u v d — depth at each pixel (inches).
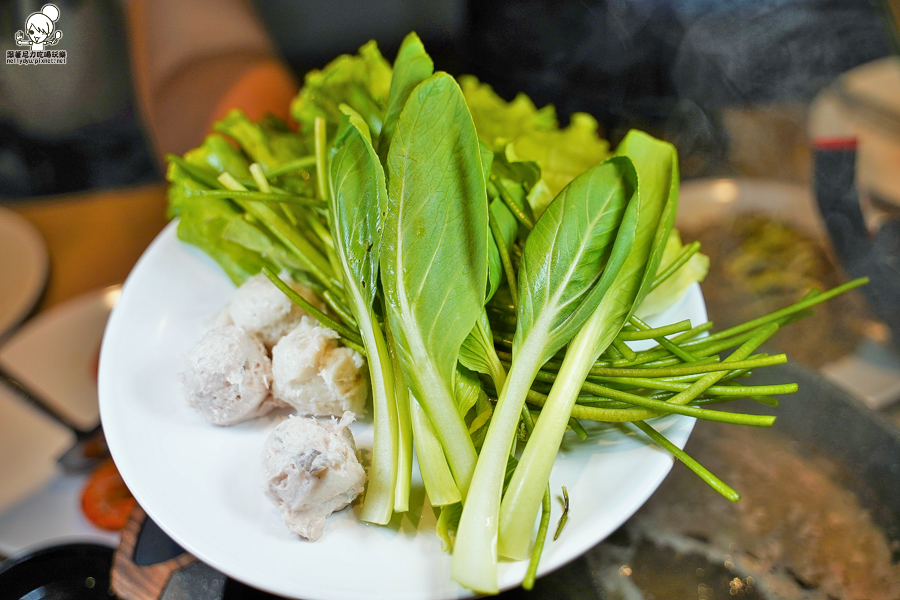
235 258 15.9
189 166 16.0
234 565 11.8
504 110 18.3
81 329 19.5
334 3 32.7
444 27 32.2
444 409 12.5
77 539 15.8
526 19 29.5
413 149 12.5
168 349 15.0
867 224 19.2
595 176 13.2
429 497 12.4
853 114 21.8
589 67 27.0
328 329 14.0
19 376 18.5
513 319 13.9
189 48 27.6
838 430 16.1
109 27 27.9
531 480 12.1
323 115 17.0
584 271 12.9
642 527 15.8
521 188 14.9
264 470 12.5
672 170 14.1
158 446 13.4
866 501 15.8
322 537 12.4
